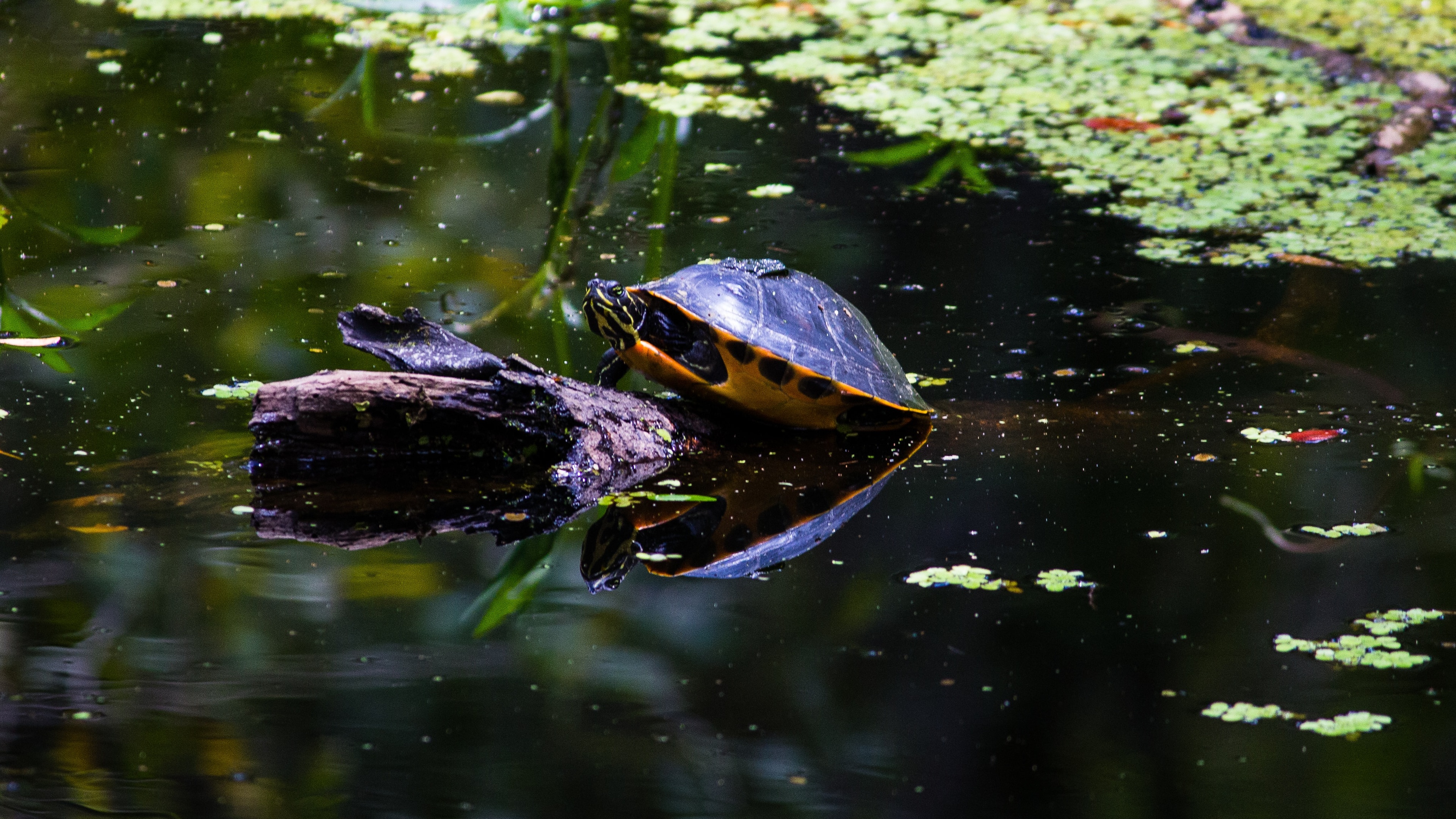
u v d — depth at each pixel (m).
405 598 5.92
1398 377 8.66
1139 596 5.98
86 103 13.39
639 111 13.90
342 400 7.05
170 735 4.81
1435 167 12.72
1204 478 7.29
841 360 7.50
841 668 5.39
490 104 14.04
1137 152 13.13
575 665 5.39
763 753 4.84
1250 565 6.28
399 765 4.70
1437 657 5.44
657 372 7.47
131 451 7.20
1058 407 8.26
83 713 4.93
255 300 9.25
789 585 6.09
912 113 14.07
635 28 17.12
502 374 7.21
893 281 10.26
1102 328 9.47
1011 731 4.98
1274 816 4.46
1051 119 14.03
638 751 4.83
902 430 7.95
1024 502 7.00
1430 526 6.66
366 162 12.31
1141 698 5.20
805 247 10.78
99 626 5.54
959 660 5.45
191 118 13.17
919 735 4.95
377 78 14.76
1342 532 6.61
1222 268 10.57
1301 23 17.00
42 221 10.50
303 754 4.73
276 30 16.33
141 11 16.83
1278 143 13.30
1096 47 16.45
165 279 9.54
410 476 7.22
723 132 13.60
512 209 11.34
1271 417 8.11
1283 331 9.41
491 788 4.58
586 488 7.14
